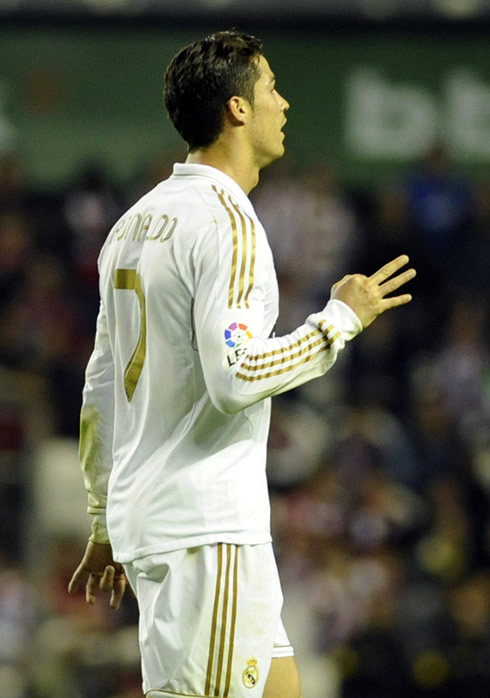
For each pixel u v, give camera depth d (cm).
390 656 3644
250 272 1267
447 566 4003
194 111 1345
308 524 4106
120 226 1377
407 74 5350
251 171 1363
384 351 4972
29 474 4119
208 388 1253
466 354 4978
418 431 4612
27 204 5225
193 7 5162
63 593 3766
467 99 5369
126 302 1344
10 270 5000
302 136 5331
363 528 4134
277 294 1332
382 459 4444
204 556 1278
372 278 1316
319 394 4806
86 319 4984
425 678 3619
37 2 5153
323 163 5328
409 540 4178
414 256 5209
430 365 4959
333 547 4028
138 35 5212
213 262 1267
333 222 5166
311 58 5306
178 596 1278
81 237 5122
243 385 1236
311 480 4269
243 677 1280
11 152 5247
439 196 5319
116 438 1367
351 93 5325
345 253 5188
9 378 4566
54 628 3619
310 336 1273
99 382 1414
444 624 3712
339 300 1302
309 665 3675
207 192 1310
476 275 5238
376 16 5256
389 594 3872
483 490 4262
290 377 1259
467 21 5269
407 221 5281
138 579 1320
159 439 1314
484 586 3853
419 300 5159
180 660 1275
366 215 5306
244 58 1345
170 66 1362
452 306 5125
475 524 4188
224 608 1273
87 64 5244
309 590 3884
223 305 1254
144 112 5266
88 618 3600
